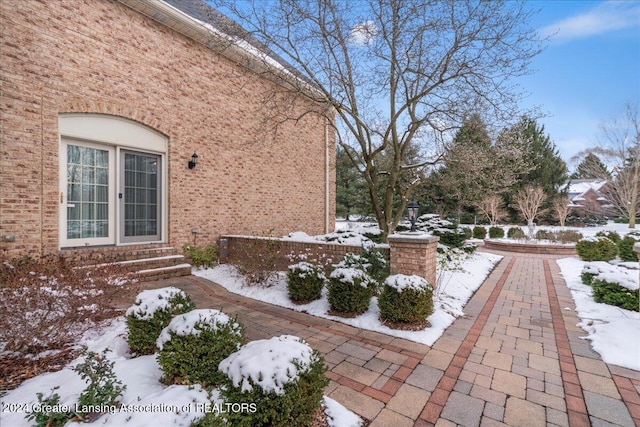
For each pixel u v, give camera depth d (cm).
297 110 1105
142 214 711
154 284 612
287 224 1087
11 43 504
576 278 720
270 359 208
